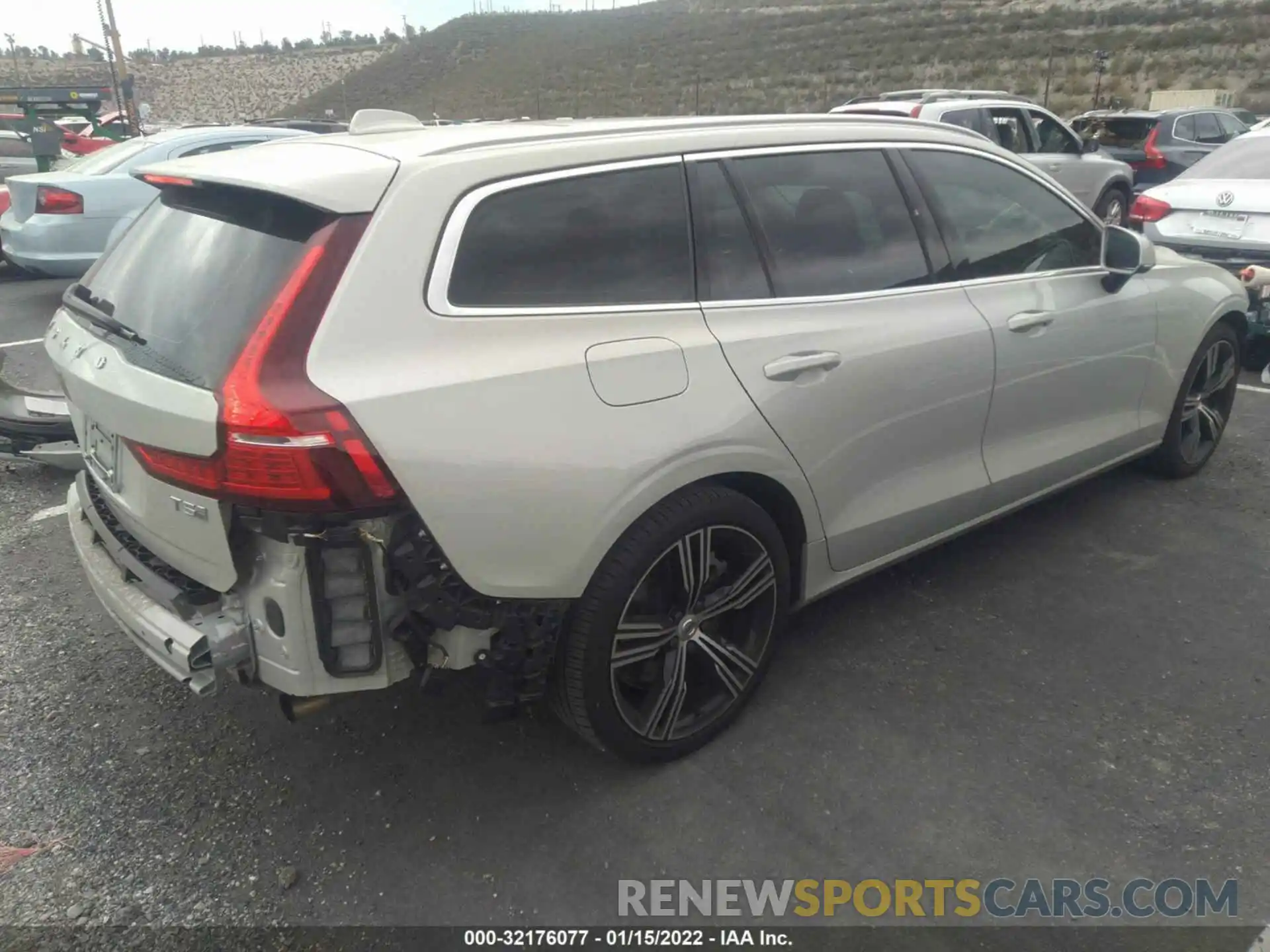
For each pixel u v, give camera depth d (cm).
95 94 1312
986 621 365
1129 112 1517
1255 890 243
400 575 226
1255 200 632
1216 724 305
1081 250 400
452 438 225
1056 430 394
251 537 227
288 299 219
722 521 277
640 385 256
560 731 307
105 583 267
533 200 252
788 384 288
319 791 282
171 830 267
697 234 281
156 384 229
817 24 4700
